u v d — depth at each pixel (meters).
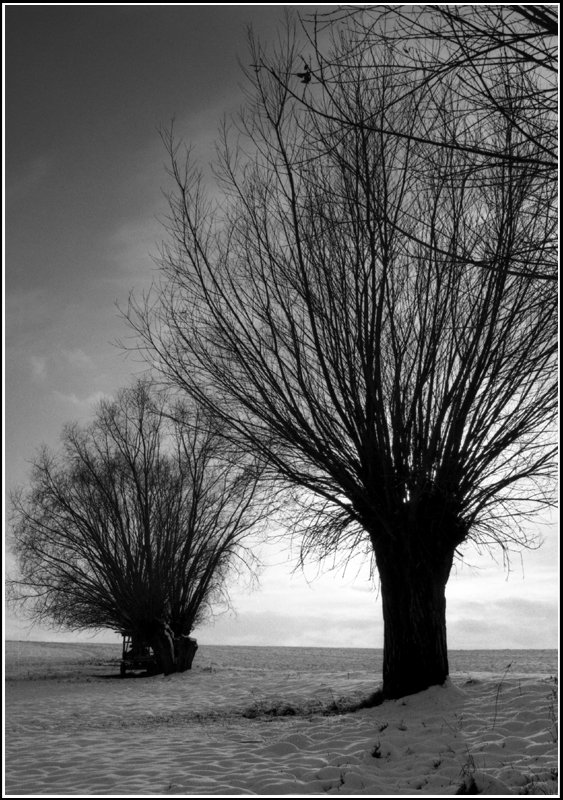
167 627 28.81
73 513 29.83
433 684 12.99
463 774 8.40
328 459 13.53
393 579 13.50
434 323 12.66
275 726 12.82
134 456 30.36
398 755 9.64
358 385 13.37
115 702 19.36
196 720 14.88
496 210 10.76
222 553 30.38
